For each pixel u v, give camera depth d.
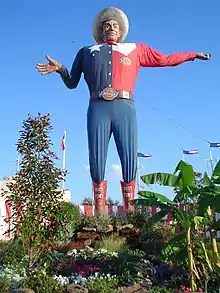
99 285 11.84
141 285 12.30
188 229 11.83
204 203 12.19
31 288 11.02
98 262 14.48
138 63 23.47
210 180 12.89
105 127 22.64
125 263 13.62
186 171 12.76
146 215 19.86
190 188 12.85
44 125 12.52
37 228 12.03
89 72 23.05
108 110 22.66
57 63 22.77
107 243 16.62
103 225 18.97
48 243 12.20
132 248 17.50
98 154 22.50
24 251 13.55
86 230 18.61
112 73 22.80
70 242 17.77
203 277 11.98
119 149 22.66
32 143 12.34
